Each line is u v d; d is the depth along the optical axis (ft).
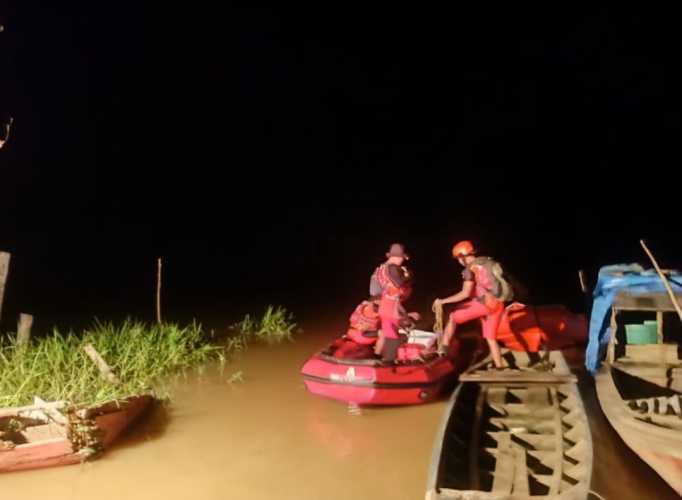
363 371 23.57
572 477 17.56
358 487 19.42
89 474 20.36
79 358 26.78
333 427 23.25
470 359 27.78
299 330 35.19
